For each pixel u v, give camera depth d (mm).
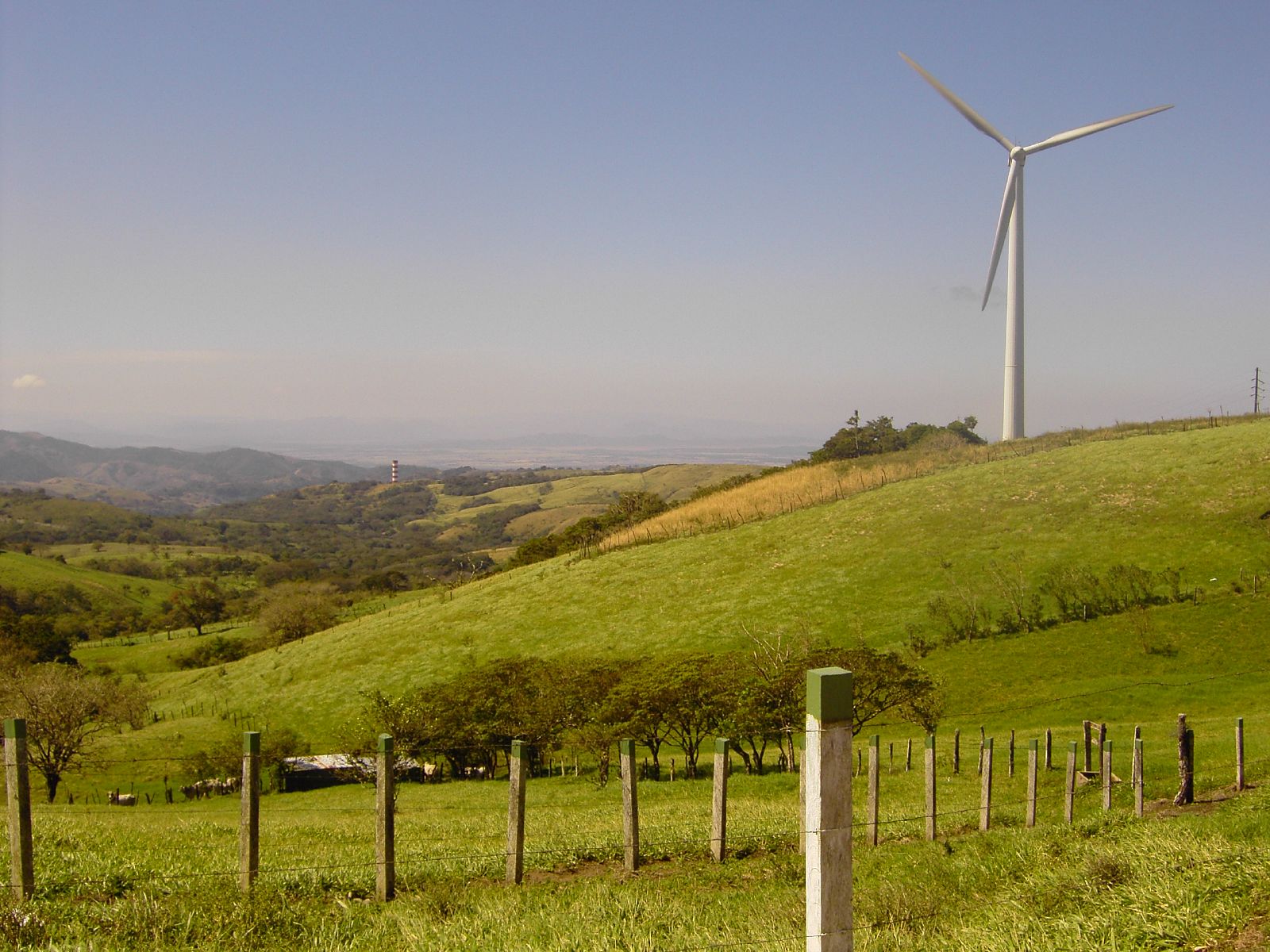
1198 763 25391
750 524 81938
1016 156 85562
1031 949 7199
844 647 52219
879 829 17000
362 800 34312
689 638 58750
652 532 87500
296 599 99812
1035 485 72812
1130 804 18969
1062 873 10062
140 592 169500
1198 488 64188
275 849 14539
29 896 9484
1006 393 92875
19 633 95250
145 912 8984
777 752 41594
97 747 53750
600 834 16297
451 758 42281
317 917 9367
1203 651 44000
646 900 10164
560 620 68125
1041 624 50500
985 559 60938
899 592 59344
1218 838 10523
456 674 61469
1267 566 51594
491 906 9969
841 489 85938
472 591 85875
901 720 41062
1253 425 76562
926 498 75750
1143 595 51219
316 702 62312
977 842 14273
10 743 9555
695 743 34906
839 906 4762
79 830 14844
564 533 120750
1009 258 91062
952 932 8070
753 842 14531
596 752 34406
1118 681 42031
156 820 20625
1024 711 39938
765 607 61438
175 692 74875
